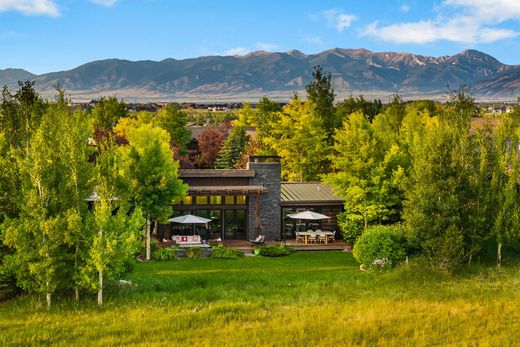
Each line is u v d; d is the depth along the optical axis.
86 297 28.52
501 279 33.06
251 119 106.00
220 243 46.88
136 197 39.59
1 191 27.38
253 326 24.25
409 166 42.09
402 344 21.86
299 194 50.81
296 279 34.78
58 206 27.33
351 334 22.83
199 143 85.88
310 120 57.38
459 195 34.84
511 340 22.11
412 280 33.12
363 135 43.28
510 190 35.78
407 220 35.91
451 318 25.12
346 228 45.97
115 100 92.94
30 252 26.00
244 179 48.84
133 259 29.56
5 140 30.38
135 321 24.59
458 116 40.34
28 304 27.00
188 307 27.41
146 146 40.56
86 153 31.22
